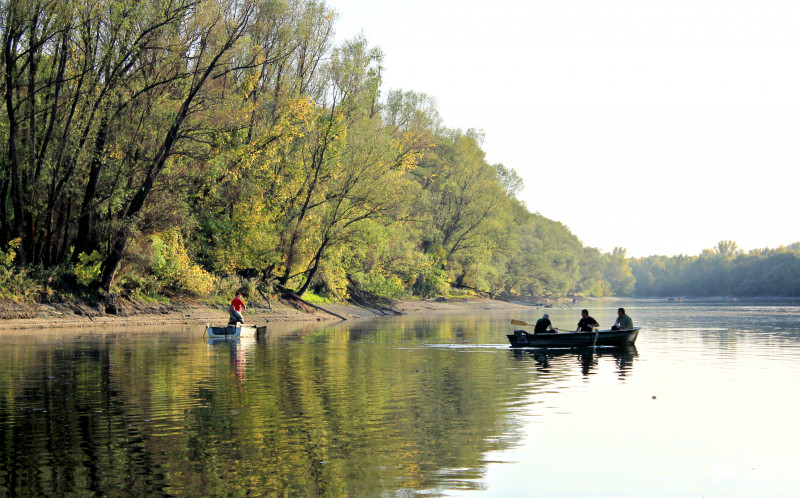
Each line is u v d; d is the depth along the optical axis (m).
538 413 13.31
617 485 8.89
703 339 33.12
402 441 10.95
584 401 14.68
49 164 35.97
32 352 23.55
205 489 8.50
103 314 37.81
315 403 14.21
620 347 28.33
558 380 17.92
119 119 36.59
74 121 36.31
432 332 37.22
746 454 10.43
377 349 26.55
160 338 29.73
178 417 12.67
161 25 34.81
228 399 14.59
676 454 10.37
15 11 33.19
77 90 35.38
